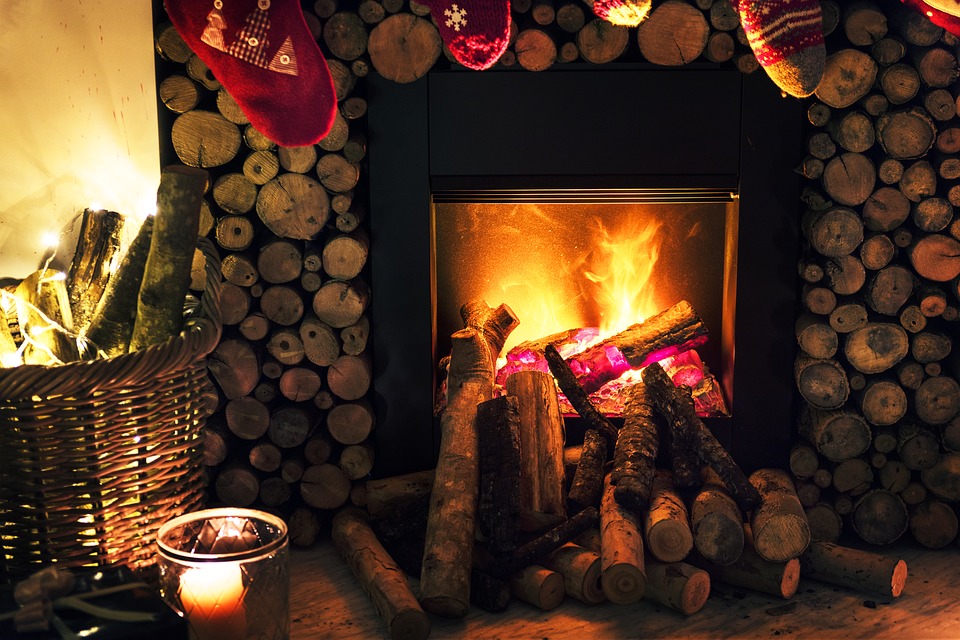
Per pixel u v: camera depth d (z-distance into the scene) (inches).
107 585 48.7
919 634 63.5
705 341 84.5
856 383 77.1
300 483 79.7
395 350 80.7
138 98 78.7
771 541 67.5
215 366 77.9
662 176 77.7
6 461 56.7
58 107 76.9
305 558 77.1
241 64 66.2
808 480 78.5
